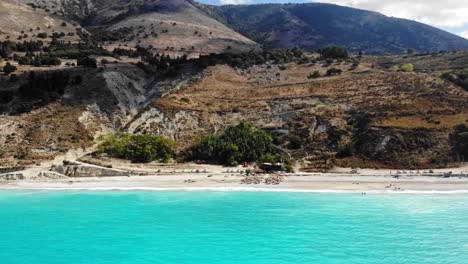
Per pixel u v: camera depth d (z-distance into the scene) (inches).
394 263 1330.0
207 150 3644.2
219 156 3595.0
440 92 4160.9
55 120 4124.0
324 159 3462.1
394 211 1983.3
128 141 3789.4
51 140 3846.0
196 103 4589.1
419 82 4485.7
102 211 2089.1
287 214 1953.7
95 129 4165.8
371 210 2010.3
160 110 4397.1
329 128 3880.4
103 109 4446.4
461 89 4247.0
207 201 2285.9
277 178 2861.7
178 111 4379.9
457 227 1708.9
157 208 2133.4
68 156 3673.7
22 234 1694.1
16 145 3762.3
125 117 4466.0
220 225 1788.9
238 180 2891.2
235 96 4768.7
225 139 3705.7
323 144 3688.5
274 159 3380.9
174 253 1449.3
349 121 3944.4
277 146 3725.4
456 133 3454.7
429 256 1386.6
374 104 4119.1
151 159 3671.3
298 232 1664.6
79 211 2098.9
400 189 2518.5
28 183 2997.0
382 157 3376.0
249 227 1747.0
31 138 3850.9
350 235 1614.2
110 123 4335.6
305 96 4547.2
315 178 2906.0
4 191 2748.5
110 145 3720.5
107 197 2474.2
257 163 3444.9
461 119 3676.2
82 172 3245.6
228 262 1359.5
